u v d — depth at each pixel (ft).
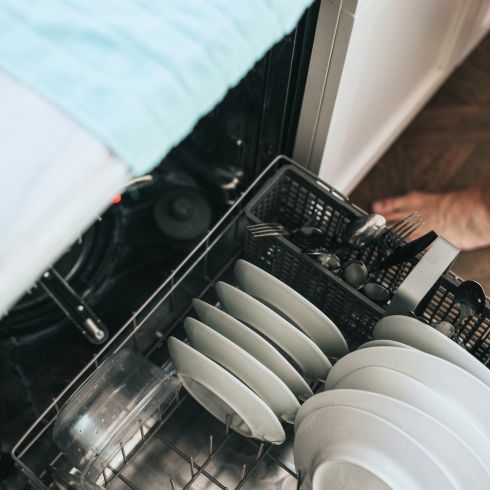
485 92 5.78
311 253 3.59
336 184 4.87
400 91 4.87
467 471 2.81
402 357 2.97
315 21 3.38
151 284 4.34
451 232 5.18
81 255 4.35
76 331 4.22
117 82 2.20
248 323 3.42
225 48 2.36
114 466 3.60
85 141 2.13
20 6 2.27
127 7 2.32
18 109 2.15
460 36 5.08
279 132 4.04
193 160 4.55
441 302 3.53
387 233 3.59
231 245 4.28
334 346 3.44
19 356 4.16
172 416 3.75
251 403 3.09
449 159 5.48
